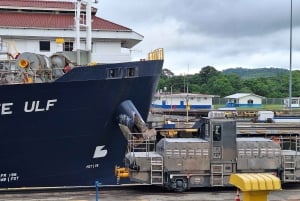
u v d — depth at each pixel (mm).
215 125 15430
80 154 16188
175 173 15234
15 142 15375
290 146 19484
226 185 15406
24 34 20922
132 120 15820
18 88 14695
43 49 21500
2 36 20844
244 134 22156
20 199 14109
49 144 15680
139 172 15148
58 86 15047
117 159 16797
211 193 15203
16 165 15727
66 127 15641
